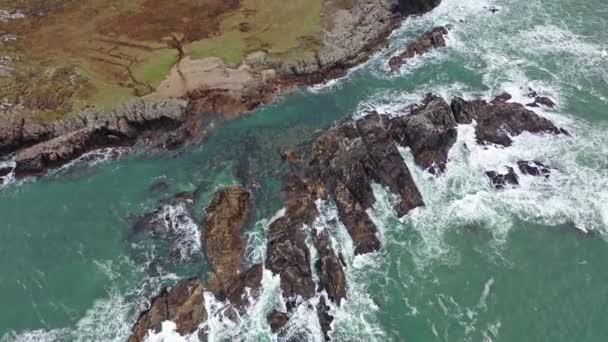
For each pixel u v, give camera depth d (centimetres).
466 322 3469
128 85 5175
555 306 3538
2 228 4272
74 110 4925
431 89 5081
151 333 3453
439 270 3753
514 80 5116
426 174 4309
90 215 4319
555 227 3972
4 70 5359
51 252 4078
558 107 4834
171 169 4609
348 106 5003
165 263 3894
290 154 4556
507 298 3588
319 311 3531
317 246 3822
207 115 4978
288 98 5134
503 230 3969
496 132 4516
